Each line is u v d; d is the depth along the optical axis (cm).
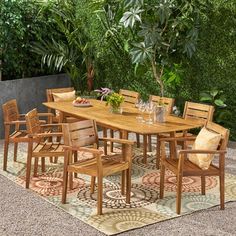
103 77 877
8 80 748
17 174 539
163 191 469
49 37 840
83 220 413
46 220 413
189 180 526
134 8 689
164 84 787
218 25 716
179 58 748
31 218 417
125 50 805
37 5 805
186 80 764
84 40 855
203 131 454
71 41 827
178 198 429
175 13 712
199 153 423
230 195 483
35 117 521
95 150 420
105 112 564
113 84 864
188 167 439
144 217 421
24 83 768
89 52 843
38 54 826
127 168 448
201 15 726
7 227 398
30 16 798
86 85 893
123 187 477
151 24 696
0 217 419
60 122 603
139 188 498
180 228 401
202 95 722
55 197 468
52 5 806
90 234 386
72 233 387
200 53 740
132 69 828
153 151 650
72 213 428
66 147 438
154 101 612
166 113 558
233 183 521
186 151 422
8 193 479
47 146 512
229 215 431
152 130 473
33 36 817
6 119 545
